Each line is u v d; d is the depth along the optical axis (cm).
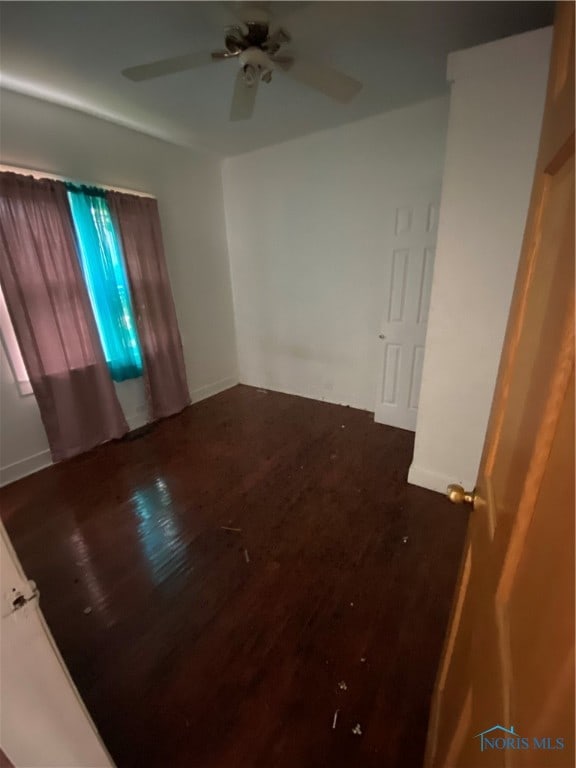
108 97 237
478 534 83
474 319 195
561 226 47
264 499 234
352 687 129
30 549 199
